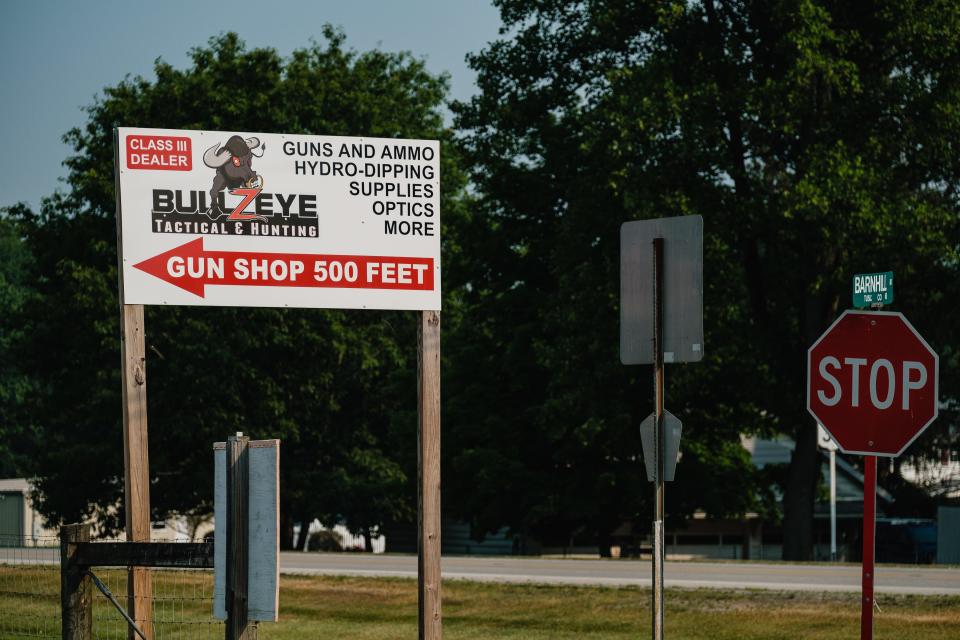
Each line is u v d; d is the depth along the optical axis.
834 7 29.95
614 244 31.83
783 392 33.38
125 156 12.18
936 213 28.27
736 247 31.62
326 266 12.46
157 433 43.97
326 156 12.47
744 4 30.98
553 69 35.62
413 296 12.57
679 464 37.56
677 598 20.09
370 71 50.56
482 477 37.44
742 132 30.56
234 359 43.41
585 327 32.03
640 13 31.62
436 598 12.08
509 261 39.31
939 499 38.81
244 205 12.34
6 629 13.41
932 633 16.00
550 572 26.67
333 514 47.75
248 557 7.97
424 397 12.34
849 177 26.95
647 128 28.27
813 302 32.19
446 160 48.06
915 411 7.56
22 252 93.81
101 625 14.19
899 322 7.64
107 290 43.41
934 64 29.73
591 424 32.25
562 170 35.72
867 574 7.42
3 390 77.06
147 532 12.23
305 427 47.81
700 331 8.61
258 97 44.94
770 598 19.77
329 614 18.86
